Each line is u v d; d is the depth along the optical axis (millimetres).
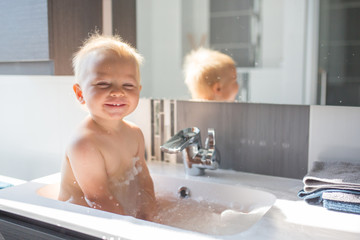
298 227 607
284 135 942
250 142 987
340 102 851
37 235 609
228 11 953
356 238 566
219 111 1016
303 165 930
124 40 1087
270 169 971
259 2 915
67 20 986
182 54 1021
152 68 1068
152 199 859
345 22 824
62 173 796
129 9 1070
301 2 865
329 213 683
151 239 525
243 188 864
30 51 980
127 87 773
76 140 740
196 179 931
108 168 780
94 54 762
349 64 830
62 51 977
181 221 762
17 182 981
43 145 1293
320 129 898
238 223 751
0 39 1039
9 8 1005
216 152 947
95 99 746
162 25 1032
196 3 985
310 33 862
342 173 774
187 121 1064
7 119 1376
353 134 864
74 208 660
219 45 971
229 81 974
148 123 1125
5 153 1401
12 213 662
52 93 1242
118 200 795
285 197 789
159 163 1104
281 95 914
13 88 1337
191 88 1021
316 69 866
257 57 931
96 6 1091
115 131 816
